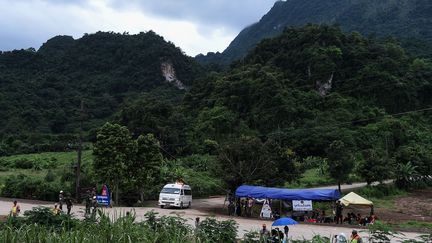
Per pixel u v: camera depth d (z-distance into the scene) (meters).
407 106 102.56
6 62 145.50
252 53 118.94
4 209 30.11
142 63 153.00
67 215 12.84
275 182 38.62
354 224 29.05
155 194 42.00
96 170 35.81
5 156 83.31
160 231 8.11
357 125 89.25
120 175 35.69
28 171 63.72
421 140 85.44
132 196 37.78
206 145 71.94
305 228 26.03
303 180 59.28
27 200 38.88
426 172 62.88
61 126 111.12
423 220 32.84
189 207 37.47
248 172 37.00
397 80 101.50
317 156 76.50
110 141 35.84
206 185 49.97
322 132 79.62
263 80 90.94
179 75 152.12
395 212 38.44
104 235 7.28
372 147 77.44
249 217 32.19
